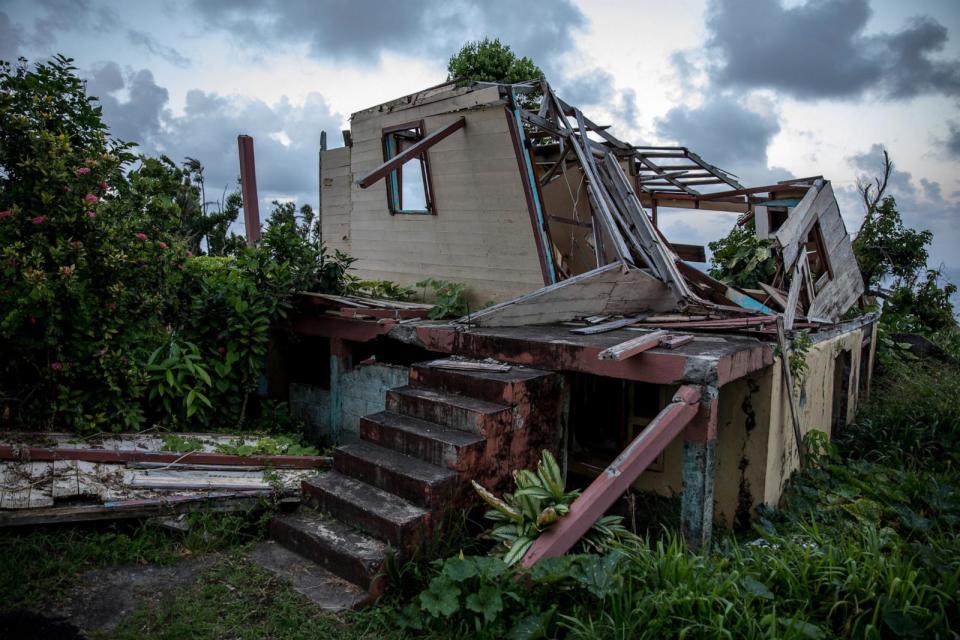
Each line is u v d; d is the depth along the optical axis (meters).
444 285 8.05
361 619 3.60
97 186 5.32
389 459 4.73
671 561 3.69
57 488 4.33
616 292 7.08
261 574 4.04
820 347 7.30
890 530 4.88
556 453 5.36
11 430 5.00
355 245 9.83
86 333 5.20
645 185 11.36
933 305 14.28
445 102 7.82
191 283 6.52
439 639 3.49
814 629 3.26
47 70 5.36
